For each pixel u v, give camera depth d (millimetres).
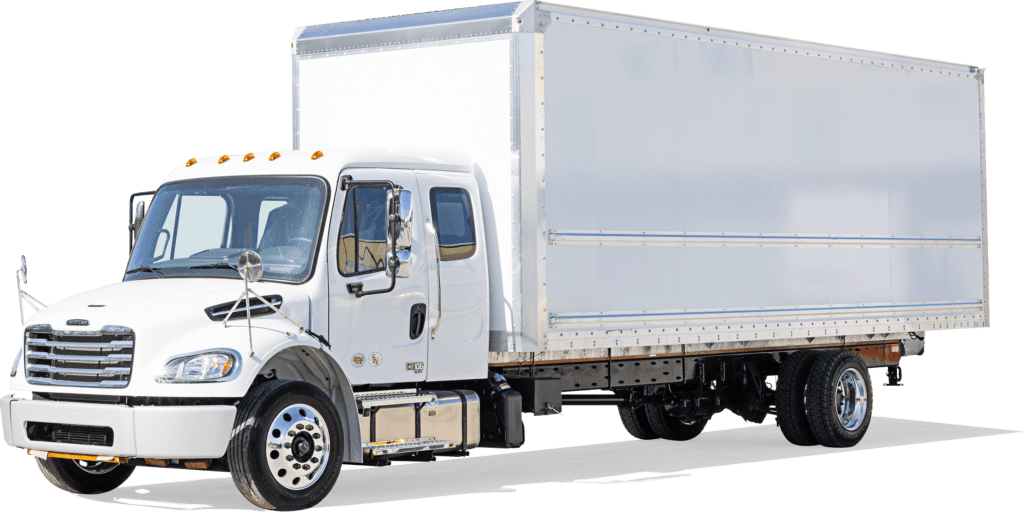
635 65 12781
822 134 14680
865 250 15148
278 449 10531
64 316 10844
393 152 11641
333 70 13219
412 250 11578
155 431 10211
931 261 16000
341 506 11125
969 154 16547
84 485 11906
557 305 12094
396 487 12273
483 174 12195
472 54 12258
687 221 13227
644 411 15961
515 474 13164
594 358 13195
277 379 10773
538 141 11969
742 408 15273
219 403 10539
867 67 15227
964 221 16453
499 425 12281
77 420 10508
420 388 11906
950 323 16250
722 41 13625
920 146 15883
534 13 11961
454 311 11836
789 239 14273
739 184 13758
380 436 11414
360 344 11227
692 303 13258
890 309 15445
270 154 11750
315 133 13352
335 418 10898
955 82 16375
